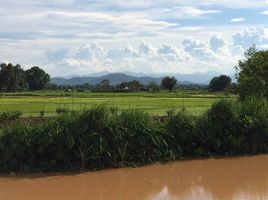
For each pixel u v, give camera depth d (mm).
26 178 12398
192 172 13258
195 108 35656
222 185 11672
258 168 13773
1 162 13031
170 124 15234
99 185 11742
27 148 13109
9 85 110375
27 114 31016
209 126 15625
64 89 114188
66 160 13289
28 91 105812
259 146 16047
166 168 13758
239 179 12336
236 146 15789
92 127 13773
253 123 16016
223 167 13898
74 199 10430
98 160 13562
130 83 106000
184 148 15234
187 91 98188
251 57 27641
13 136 13211
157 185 11773
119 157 13891
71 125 13594
